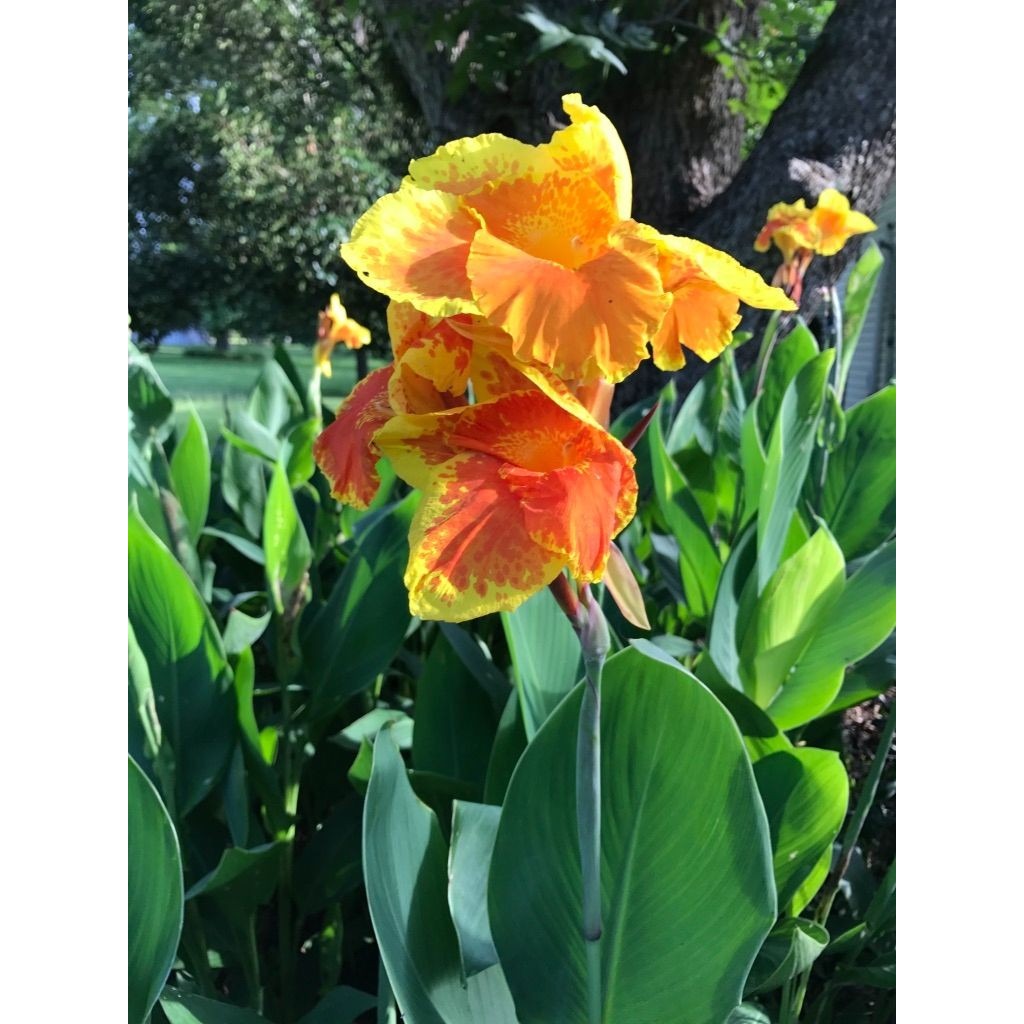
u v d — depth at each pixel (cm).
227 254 701
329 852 158
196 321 704
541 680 132
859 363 465
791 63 467
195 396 533
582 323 71
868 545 210
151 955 97
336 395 567
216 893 136
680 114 420
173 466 212
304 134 691
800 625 156
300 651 174
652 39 396
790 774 126
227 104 693
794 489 166
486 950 110
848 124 373
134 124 687
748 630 159
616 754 93
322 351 255
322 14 642
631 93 428
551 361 71
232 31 679
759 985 118
